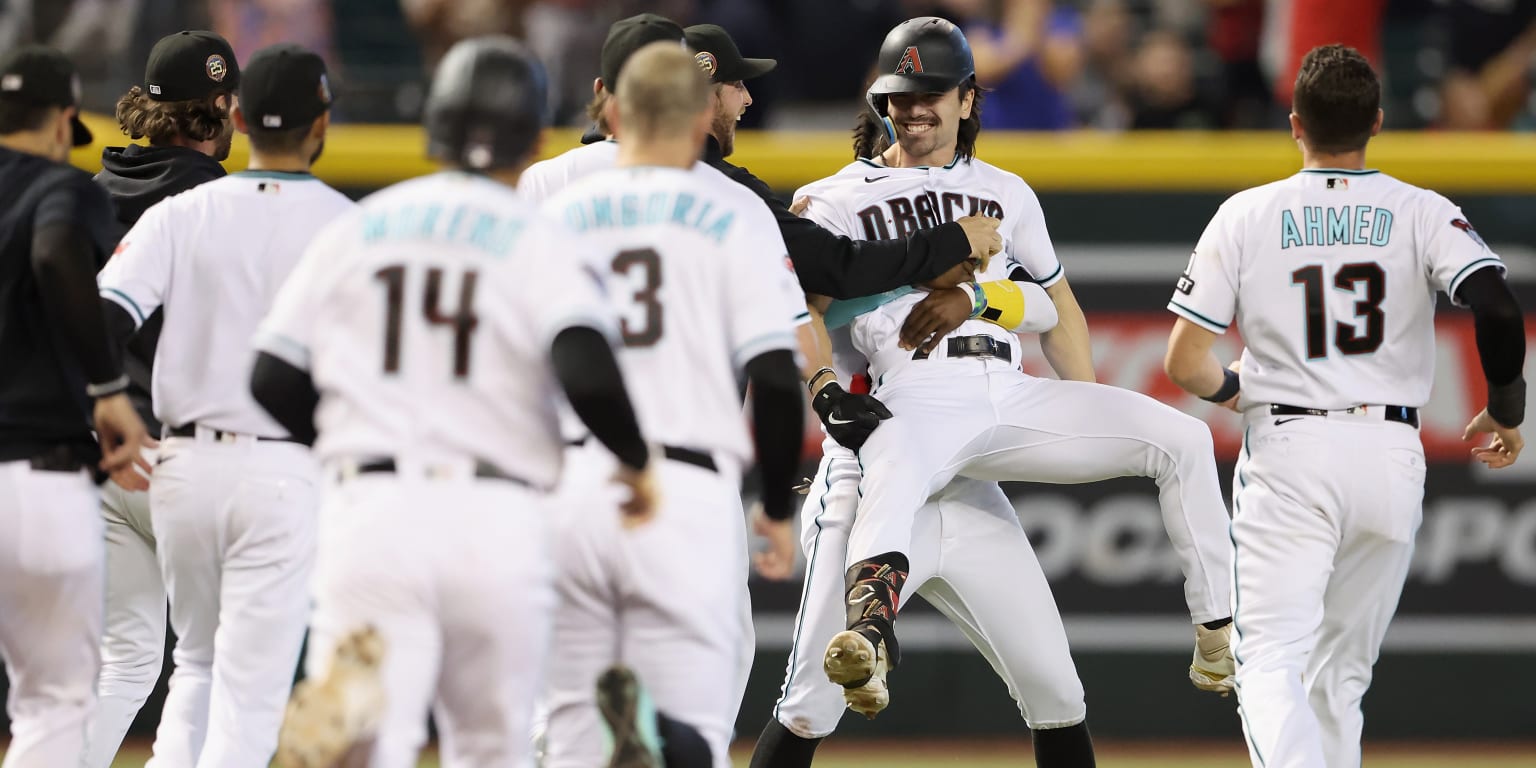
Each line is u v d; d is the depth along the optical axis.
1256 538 16.80
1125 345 25.61
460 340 11.95
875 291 17.00
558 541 12.94
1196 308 17.12
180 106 17.75
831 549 17.81
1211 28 34.22
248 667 15.98
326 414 12.16
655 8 34.12
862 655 15.57
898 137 18.22
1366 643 17.39
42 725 14.79
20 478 14.45
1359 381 16.59
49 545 14.53
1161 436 17.66
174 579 16.42
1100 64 34.75
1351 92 16.66
